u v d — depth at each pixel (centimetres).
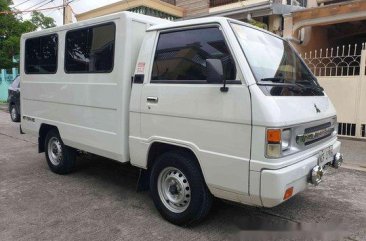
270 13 1181
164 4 1502
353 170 620
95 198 478
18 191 502
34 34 601
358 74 894
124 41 427
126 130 438
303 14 993
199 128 356
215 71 332
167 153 396
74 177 571
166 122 387
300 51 1057
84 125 499
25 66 633
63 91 534
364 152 739
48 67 571
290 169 319
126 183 543
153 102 398
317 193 504
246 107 321
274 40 439
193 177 371
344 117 894
